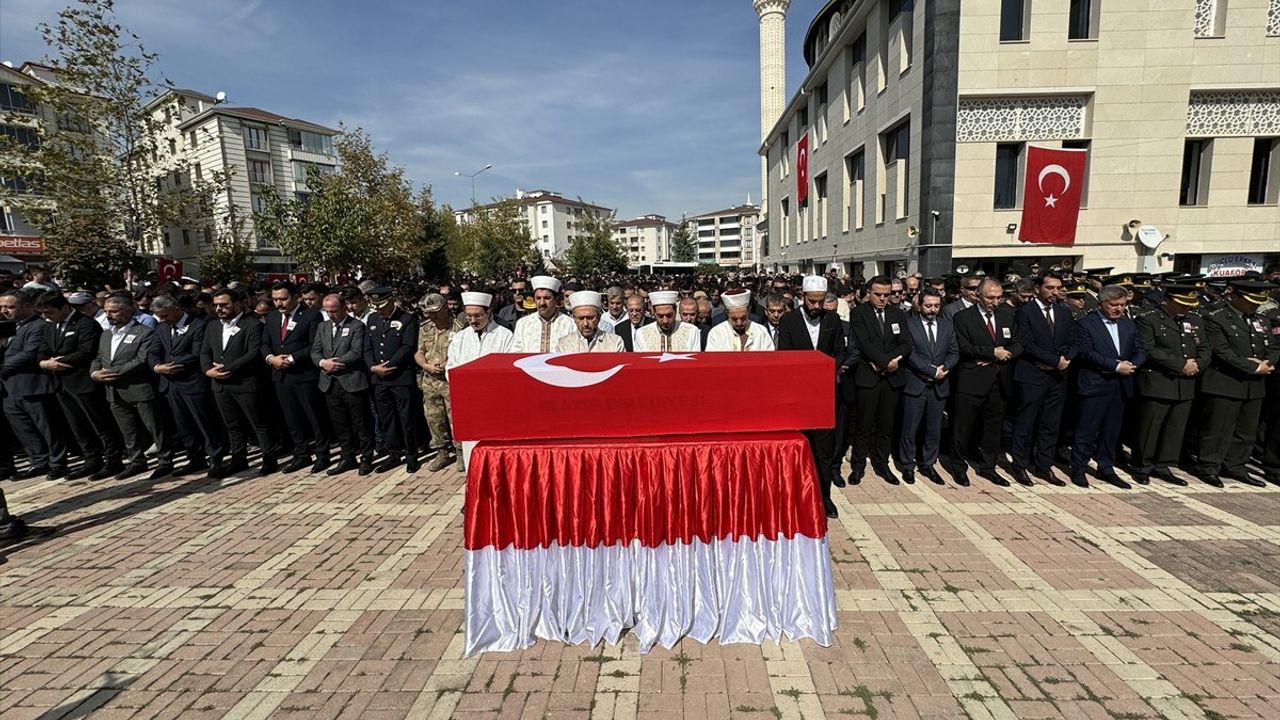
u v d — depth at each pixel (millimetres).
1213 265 14773
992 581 3670
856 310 5523
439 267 30906
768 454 3037
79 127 15391
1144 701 2590
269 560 4133
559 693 2686
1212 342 5242
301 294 6621
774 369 2900
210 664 2955
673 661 2902
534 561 3027
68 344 5953
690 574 3061
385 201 22891
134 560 4184
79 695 2746
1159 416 5336
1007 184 15016
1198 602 3391
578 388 2854
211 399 6070
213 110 34750
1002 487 5414
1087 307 6973
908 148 16672
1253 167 14773
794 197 32875
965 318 5535
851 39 20984
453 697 2674
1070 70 14062
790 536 3045
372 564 4035
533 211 95812
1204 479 5438
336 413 6039
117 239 16156
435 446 6219
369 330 6121
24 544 4484
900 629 3158
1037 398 5371
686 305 7199
